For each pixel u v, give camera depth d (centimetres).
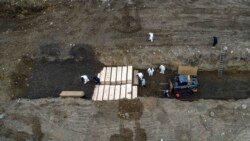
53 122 2269
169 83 2517
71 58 2680
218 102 2331
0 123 2280
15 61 2661
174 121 2244
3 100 2438
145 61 2636
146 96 2456
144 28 2798
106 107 2312
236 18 2838
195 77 2520
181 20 2838
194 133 2198
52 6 3008
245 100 2350
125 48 2675
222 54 2598
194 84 2448
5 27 2933
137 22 2841
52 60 2680
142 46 2680
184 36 2728
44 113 2308
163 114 2273
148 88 2509
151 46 2678
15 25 2941
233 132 2198
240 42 2677
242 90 2483
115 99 2377
